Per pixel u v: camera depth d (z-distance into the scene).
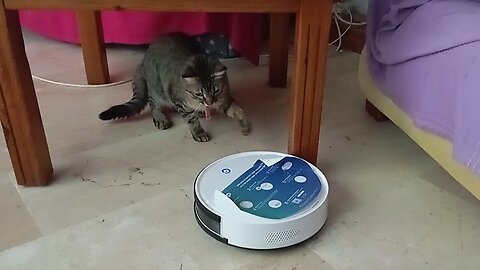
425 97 1.09
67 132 1.42
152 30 1.82
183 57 1.41
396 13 1.22
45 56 1.85
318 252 1.05
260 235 1.01
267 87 1.66
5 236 1.08
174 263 1.02
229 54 1.85
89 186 1.22
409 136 1.27
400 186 1.22
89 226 1.10
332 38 1.95
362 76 1.44
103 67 1.65
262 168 1.16
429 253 1.04
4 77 1.08
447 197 1.19
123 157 1.32
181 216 1.13
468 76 0.96
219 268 1.01
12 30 1.05
